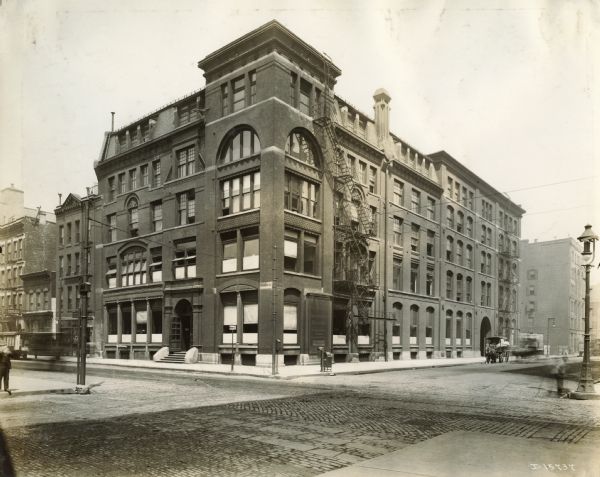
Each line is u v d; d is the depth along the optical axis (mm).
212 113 33344
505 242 58781
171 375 24469
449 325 47656
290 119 30766
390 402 14688
